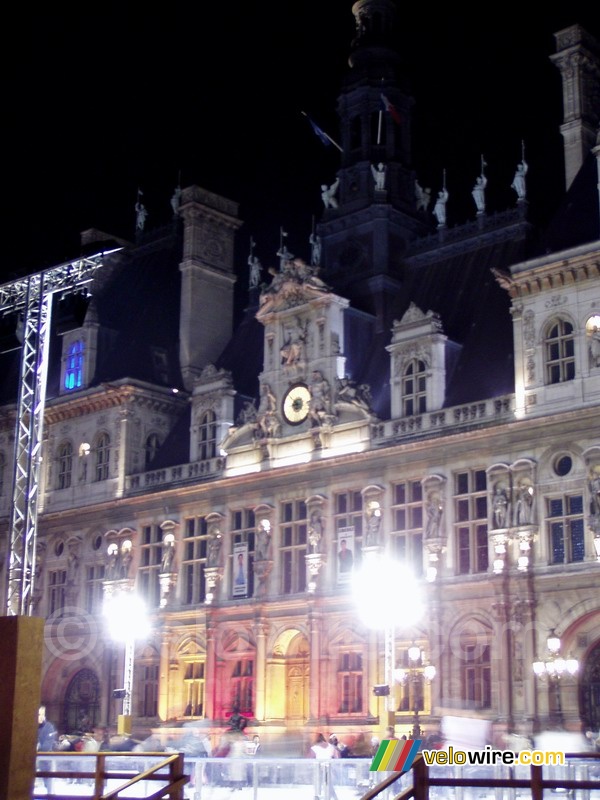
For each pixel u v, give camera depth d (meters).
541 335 60.19
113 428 81.44
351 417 67.75
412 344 66.44
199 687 72.44
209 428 77.06
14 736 21.11
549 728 55.91
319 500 67.69
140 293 89.56
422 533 63.16
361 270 75.62
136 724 74.19
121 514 79.31
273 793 35.19
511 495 59.44
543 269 59.88
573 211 62.38
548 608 57.38
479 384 64.12
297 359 71.25
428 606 61.56
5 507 88.38
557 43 69.62
